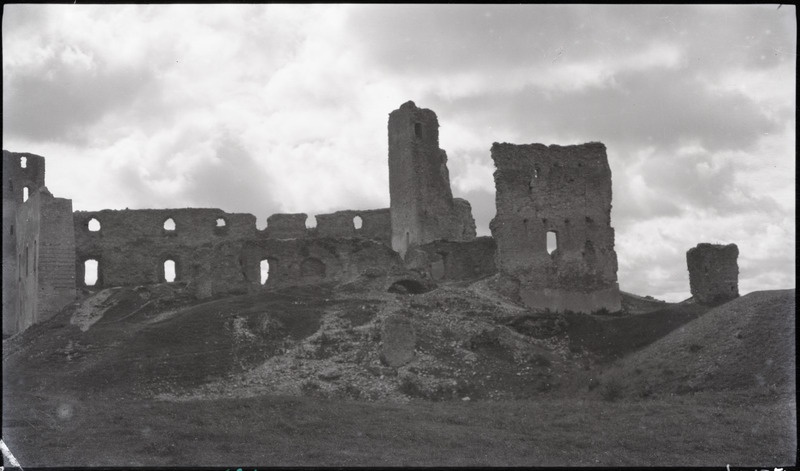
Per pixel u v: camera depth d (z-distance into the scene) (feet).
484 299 203.00
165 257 261.24
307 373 158.92
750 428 97.30
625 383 139.95
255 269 231.91
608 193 228.84
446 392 150.71
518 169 221.05
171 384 153.28
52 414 100.63
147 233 261.03
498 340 174.40
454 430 101.55
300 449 87.35
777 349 127.75
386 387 151.84
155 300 217.97
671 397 123.34
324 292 216.74
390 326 164.66
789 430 95.04
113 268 256.32
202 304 211.00
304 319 188.55
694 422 101.81
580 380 150.71
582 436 97.09
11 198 265.13
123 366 162.30
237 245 231.50
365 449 88.84
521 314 191.72
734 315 146.20
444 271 239.50
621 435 97.04
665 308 212.84
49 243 228.43
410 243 255.50
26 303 239.71
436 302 198.39
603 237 226.17
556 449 90.68
